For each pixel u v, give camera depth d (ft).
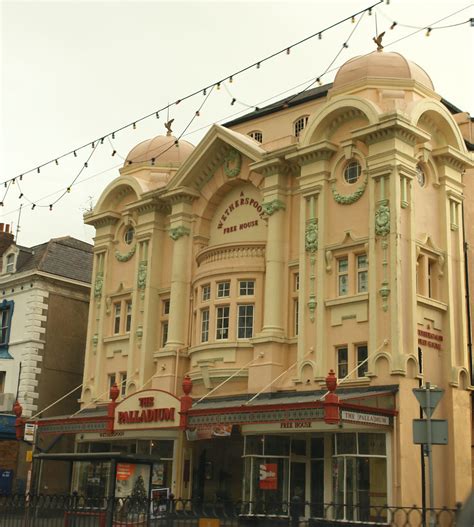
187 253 116.78
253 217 110.93
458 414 92.99
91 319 128.77
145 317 118.62
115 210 130.31
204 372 104.88
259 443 93.71
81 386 130.93
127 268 126.21
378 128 92.84
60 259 145.28
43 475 129.59
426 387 58.18
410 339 88.79
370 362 88.74
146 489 76.64
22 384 134.72
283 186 105.09
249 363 102.42
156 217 122.11
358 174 97.09
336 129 100.32
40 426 113.80
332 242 97.09
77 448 122.72
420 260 95.04
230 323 104.94
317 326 95.30
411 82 98.32
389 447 84.74
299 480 95.30
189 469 106.42
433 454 89.35
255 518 87.56
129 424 102.83
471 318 102.58
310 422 84.33
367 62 100.68
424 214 96.84
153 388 112.57
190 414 94.63
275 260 102.68
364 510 84.12
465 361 95.91
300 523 87.45
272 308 101.04
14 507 73.20
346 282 95.50
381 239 91.71
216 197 116.57
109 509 67.31
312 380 94.17
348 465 87.45
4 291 146.00
